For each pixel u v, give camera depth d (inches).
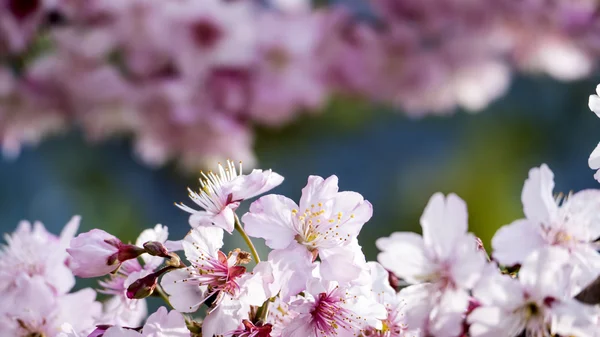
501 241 33.8
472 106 69.1
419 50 65.4
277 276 33.6
